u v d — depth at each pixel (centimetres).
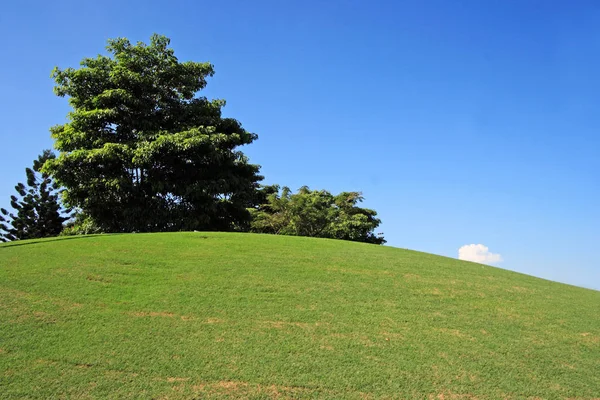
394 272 1167
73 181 1967
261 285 980
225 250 1270
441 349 734
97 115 1962
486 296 1044
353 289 998
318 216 2925
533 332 845
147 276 1000
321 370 641
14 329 715
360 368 654
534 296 1098
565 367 713
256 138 2348
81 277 968
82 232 2119
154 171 2044
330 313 851
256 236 1548
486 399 604
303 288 980
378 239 3366
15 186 3900
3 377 585
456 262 1413
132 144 1961
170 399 557
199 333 731
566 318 948
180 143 1902
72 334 707
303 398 575
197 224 2042
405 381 629
